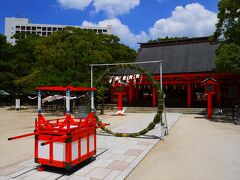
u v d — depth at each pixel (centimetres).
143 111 2822
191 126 1510
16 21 10556
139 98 3309
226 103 2827
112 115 2361
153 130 1319
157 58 3291
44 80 2167
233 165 692
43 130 632
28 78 2756
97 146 921
